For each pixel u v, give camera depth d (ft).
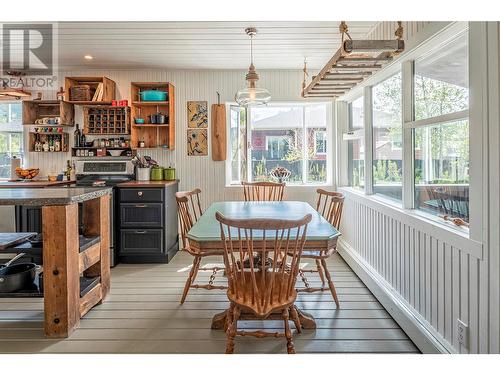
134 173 13.98
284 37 10.68
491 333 4.77
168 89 13.56
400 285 7.97
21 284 7.48
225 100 14.40
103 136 14.37
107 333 7.33
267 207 10.02
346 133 13.62
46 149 13.97
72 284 7.35
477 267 5.08
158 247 12.38
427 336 6.34
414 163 8.05
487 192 4.81
